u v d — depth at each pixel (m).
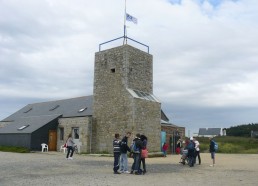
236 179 11.05
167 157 23.30
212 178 11.31
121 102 23.50
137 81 24.61
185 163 17.44
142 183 9.80
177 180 10.67
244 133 74.88
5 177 10.38
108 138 23.88
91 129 25.05
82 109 28.84
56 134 28.25
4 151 26.06
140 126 23.00
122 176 11.49
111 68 24.69
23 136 27.27
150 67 26.34
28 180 9.78
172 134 29.97
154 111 24.67
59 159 18.12
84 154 23.53
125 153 12.79
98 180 10.16
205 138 51.03
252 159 22.25
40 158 18.59
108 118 24.19
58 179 10.14
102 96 24.97
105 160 18.36
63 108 32.19
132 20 25.69
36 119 30.39
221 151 36.31
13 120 35.59
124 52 24.00
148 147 23.55
